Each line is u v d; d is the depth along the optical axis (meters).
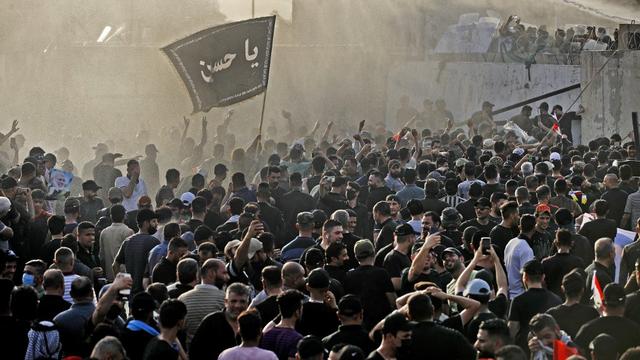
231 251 9.98
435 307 8.34
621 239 12.06
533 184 13.85
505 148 18.86
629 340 7.96
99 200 15.06
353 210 13.43
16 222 12.55
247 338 7.41
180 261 9.27
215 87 16.52
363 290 9.62
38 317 8.80
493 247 10.15
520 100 26.41
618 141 22.09
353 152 18.42
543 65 26.34
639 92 25.45
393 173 15.55
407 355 7.50
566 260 10.05
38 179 14.95
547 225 10.95
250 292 8.71
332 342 7.74
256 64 16.52
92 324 8.12
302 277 8.82
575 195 14.58
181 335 8.66
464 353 7.52
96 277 10.96
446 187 13.94
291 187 14.23
